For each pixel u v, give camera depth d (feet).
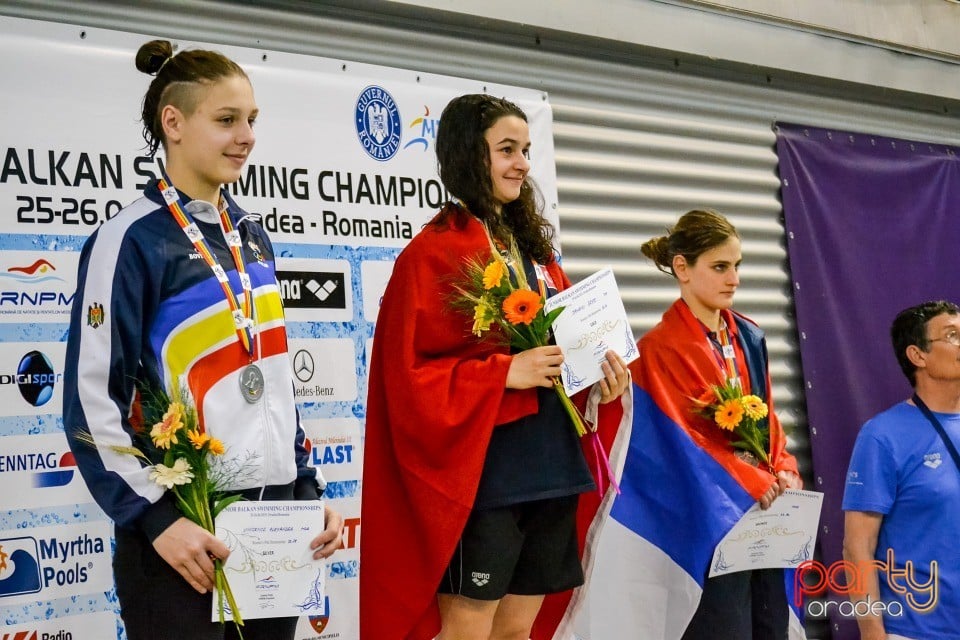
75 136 10.68
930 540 13.30
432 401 8.38
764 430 12.33
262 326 8.16
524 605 8.79
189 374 7.73
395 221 12.69
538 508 8.73
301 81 12.23
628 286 15.38
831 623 15.74
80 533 10.23
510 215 9.39
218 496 7.63
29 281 10.25
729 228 12.44
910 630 13.21
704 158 16.43
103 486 7.33
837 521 16.37
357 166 12.50
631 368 12.51
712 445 11.96
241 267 8.18
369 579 8.90
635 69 15.85
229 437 7.77
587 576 9.43
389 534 8.89
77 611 10.14
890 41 18.37
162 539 7.23
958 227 18.98
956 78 19.30
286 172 11.96
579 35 14.84
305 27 12.71
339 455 11.89
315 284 11.97
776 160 17.26
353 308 12.21
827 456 16.49
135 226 7.75
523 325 8.58
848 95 18.42
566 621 9.46
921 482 13.39
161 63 8.43
